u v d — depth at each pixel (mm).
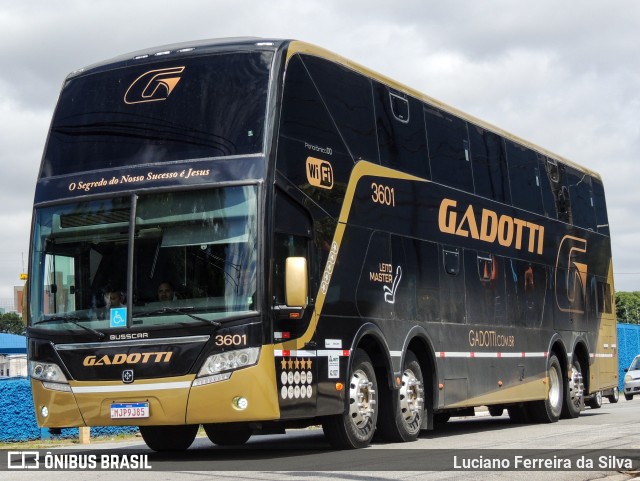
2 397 20344
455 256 18250
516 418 22953
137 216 13359
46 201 14008
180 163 13336
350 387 14727
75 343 13359
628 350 47812
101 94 14211
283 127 13453
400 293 16125
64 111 14398
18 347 45469
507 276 20469
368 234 15336
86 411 13234
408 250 16516
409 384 16375
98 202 13641
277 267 13031
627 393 41469
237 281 12805
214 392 12648
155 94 13828
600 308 26094
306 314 13562
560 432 18156
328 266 14164
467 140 19375
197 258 13000
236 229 12930
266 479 10609
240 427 13469
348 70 15383
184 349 12812
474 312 18781
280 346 12953
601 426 19875
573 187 25031
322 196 14164
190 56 13914
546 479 10906
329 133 14570
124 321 13117
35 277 13875
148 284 13125
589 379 24797
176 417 12805
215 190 13094
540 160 23062
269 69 13500
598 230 26484
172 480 10727
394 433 15930
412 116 17297
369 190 15492
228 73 13602
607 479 11047
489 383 19156
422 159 17422
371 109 15906
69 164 14055
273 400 12719
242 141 13211
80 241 13648
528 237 21781
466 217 18859
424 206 17234
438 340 17281
